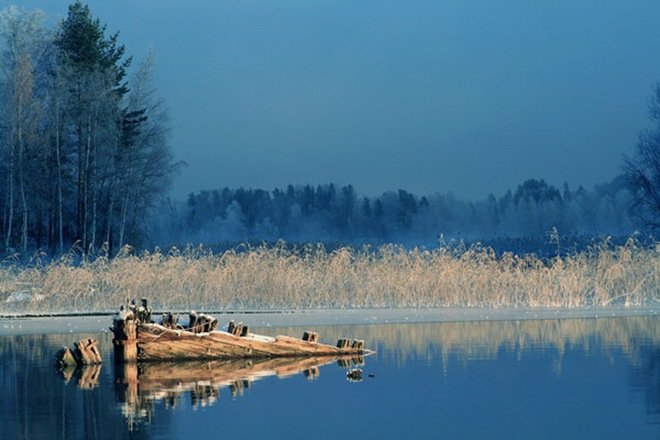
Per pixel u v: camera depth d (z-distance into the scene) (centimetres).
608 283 5425
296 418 2308
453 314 4931
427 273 5400
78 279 5181
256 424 2244
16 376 3019
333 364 3219
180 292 5212
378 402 2492
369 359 3316
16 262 6775
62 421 2305
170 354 3325
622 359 3195
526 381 2786
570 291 5353
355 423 2250
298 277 5331
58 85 7969
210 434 2148
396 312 5031
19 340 3988
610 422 2231
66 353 3222
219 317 4797
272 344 3412
